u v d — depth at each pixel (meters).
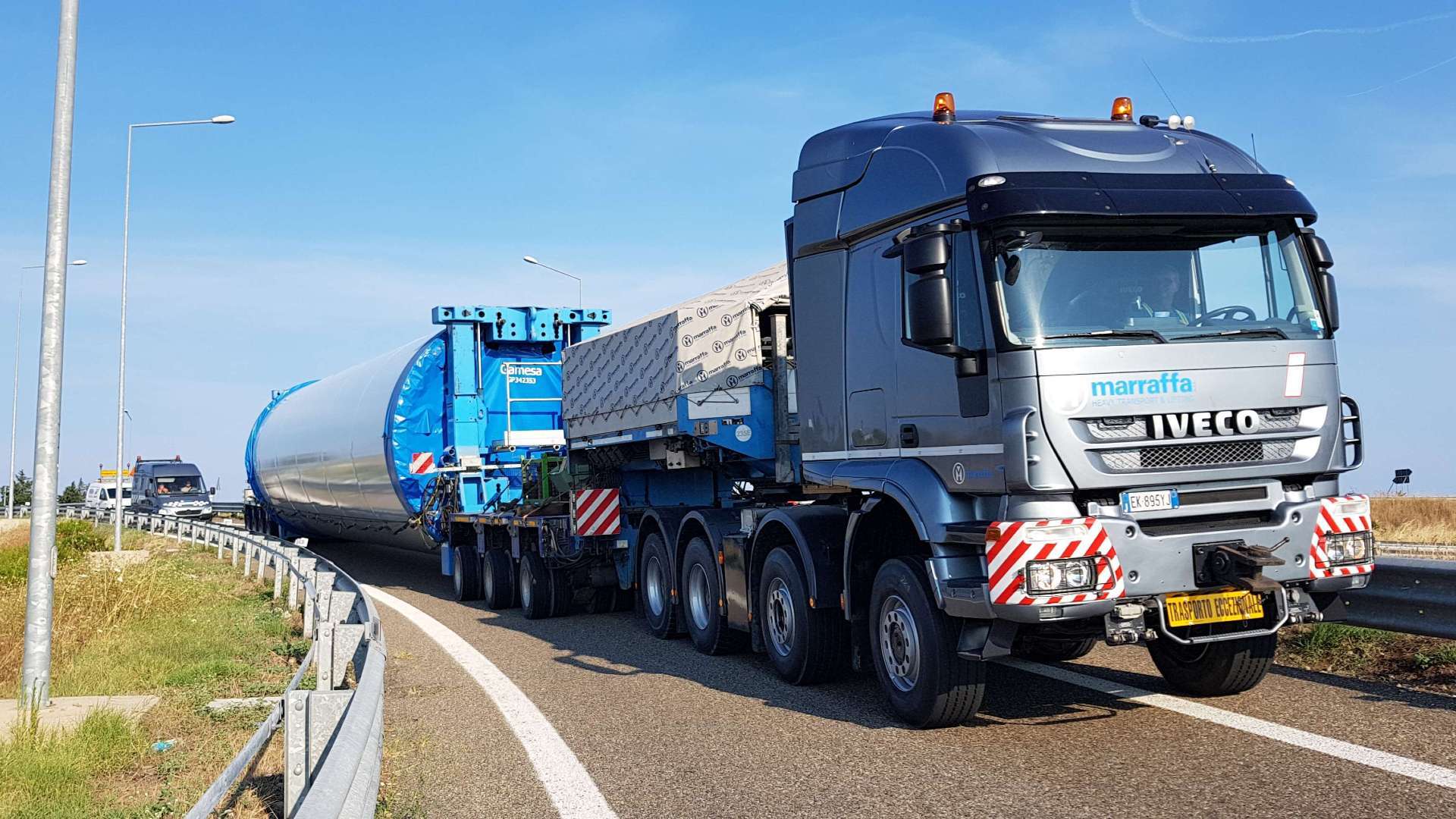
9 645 11.43
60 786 6.20
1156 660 7.98
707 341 11.21
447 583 21.45
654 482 13.82
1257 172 7.18
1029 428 6.27
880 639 7.59
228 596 16.78
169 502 50.59
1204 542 6.40
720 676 9.64
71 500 80.06
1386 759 5.85
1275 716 6.95
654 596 12.56
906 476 7.29
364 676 5.55
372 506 21.31
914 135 7.52
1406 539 23.81
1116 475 6.33
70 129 9.35
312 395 27.33
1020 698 7.95
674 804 5.83
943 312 6.57
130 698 8.91
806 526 8.73
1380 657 8.28
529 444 18.91
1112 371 6.37
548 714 8.23
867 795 5.79
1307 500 6.70
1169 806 5.32
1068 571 6.14
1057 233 6.59
